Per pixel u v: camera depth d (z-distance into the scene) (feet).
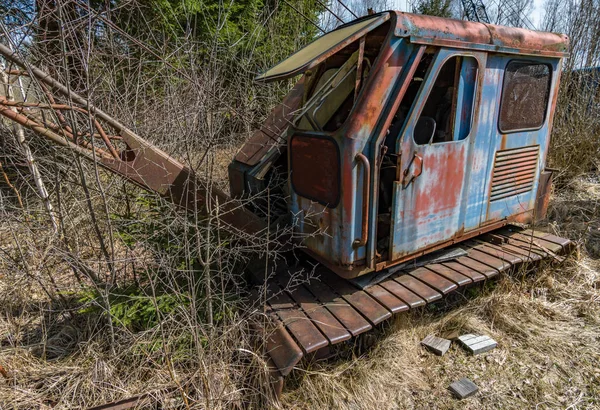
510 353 8.80
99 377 7.72
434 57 7.86
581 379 8.00
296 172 8.85
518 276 11.03
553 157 20.31
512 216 10.89
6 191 12.19
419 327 9.41
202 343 7.86
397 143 7.63
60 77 7.71
